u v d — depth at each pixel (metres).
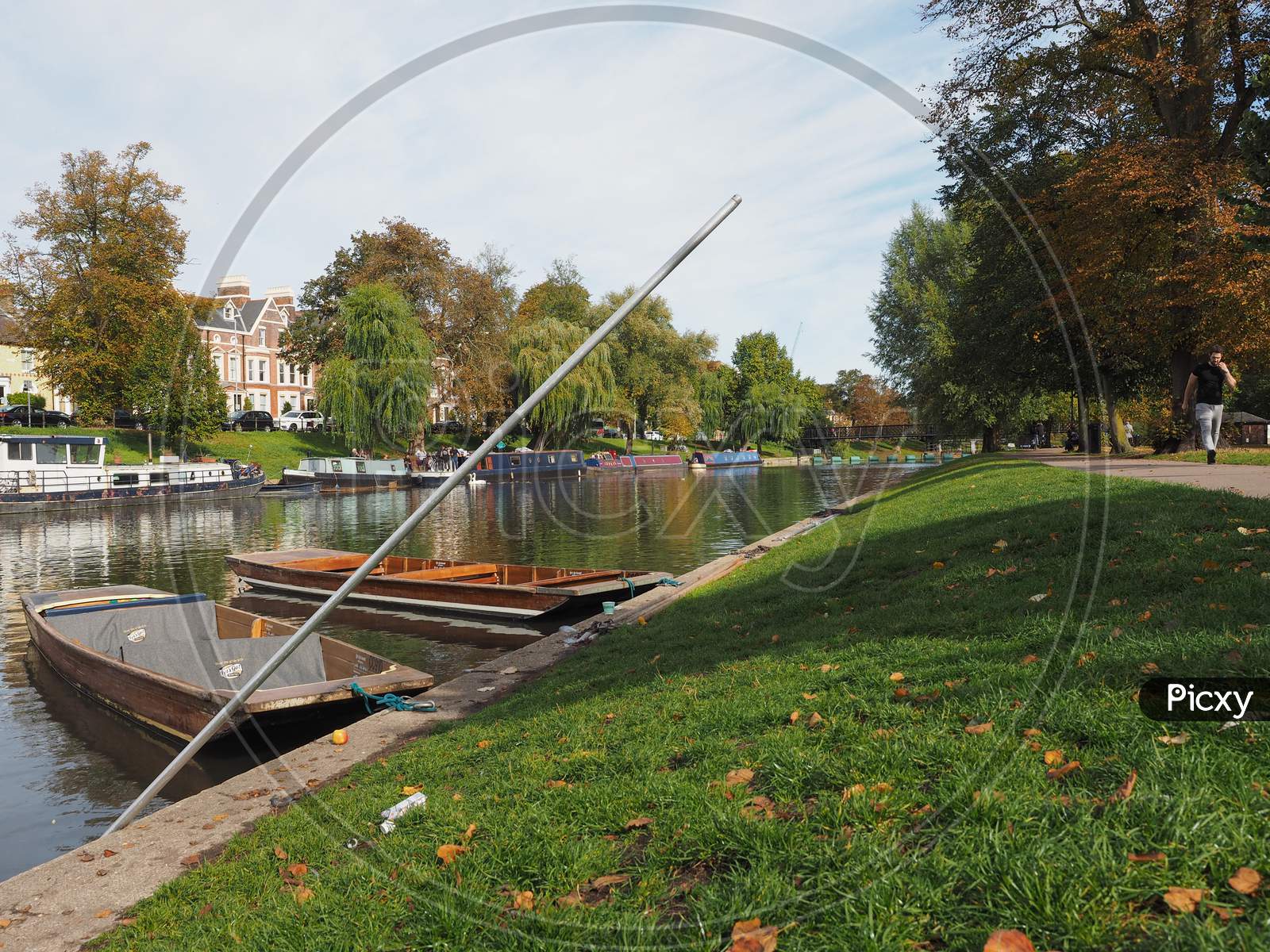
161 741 7.56
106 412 41.41
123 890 3.84
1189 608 4.59
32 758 7.26
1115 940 2.05
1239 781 2.64
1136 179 17.78
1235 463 13.90
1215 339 18.91
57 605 10.77
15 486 31.64
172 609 10.64
